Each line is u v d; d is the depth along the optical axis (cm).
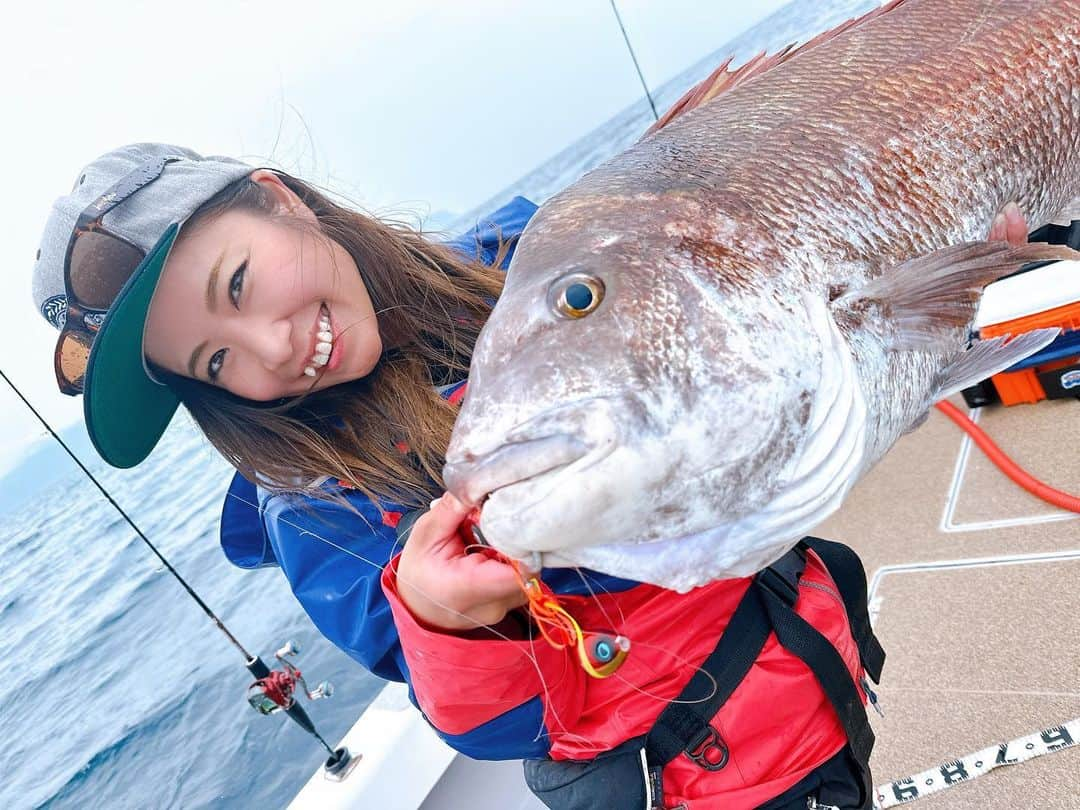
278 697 160
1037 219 114
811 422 77
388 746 172
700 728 94
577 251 80
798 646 94
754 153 89
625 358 72
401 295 125
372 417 114
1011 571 183
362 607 98
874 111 95
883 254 90
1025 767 144
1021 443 218
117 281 109
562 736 95
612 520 71
